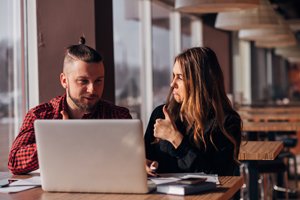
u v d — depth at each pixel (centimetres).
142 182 251
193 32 1111
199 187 255
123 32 756
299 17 1931
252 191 505
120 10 739
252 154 403
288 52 1902
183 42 1076
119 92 748
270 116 801
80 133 252
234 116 311
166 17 980
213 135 304
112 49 471
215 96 308
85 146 253
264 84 2186
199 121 305
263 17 679
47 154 258
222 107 309
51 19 442
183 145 299
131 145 248
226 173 305
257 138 641
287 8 1659
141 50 837
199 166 300
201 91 308
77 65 293
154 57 908
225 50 1105
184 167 300
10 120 451
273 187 680
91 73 293
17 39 452
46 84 445
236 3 517
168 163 311
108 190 256
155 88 912
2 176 306
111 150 250
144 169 250
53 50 443
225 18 689
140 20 832
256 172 505
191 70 310
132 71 797
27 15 450
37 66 448
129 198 245
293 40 1155
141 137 247
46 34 443
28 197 252
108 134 249
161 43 947
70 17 441
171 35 1011
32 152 305
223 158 303
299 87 3219
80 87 294
